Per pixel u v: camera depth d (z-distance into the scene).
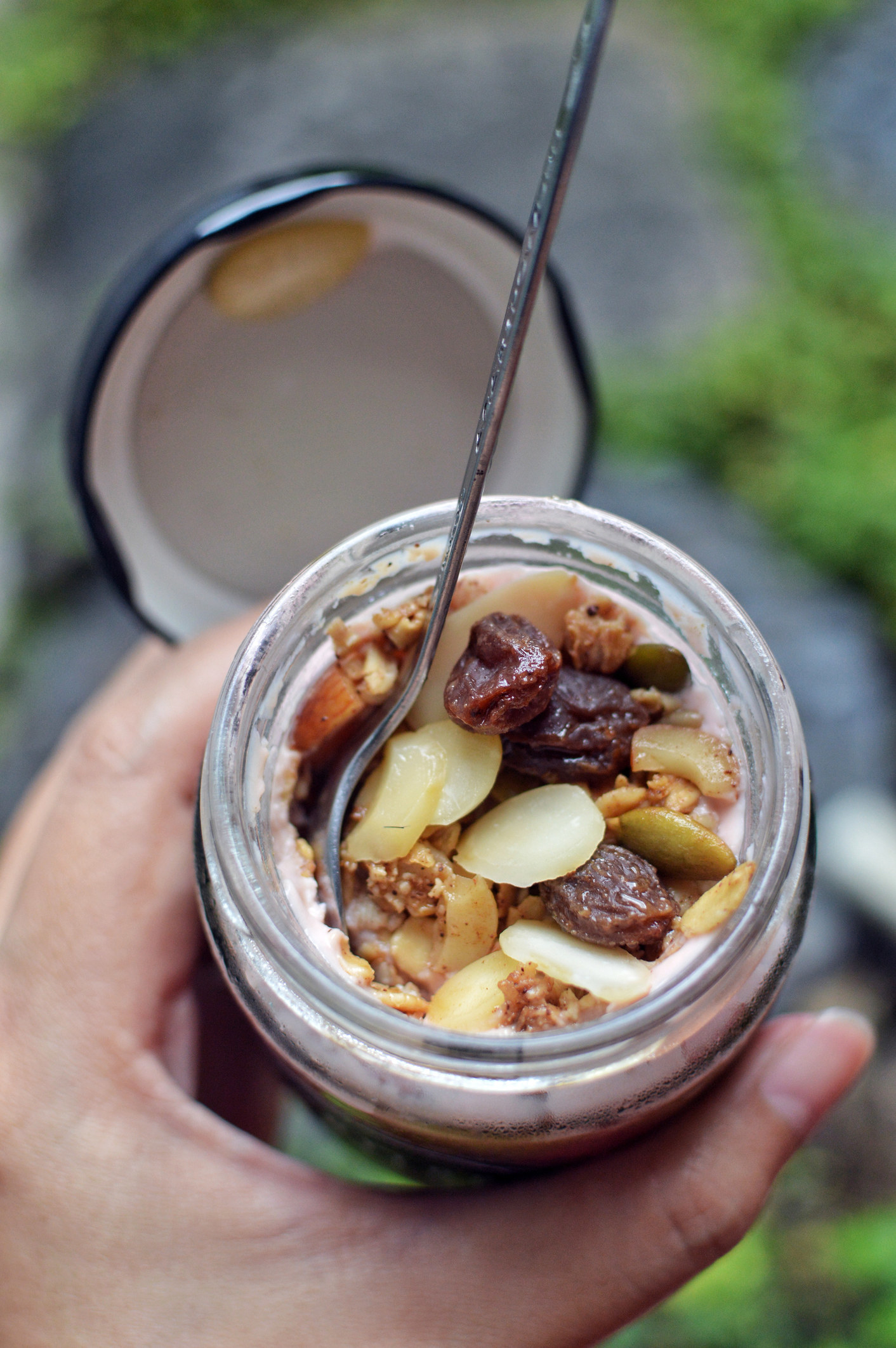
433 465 0.32
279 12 0.67
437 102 0.64
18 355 0.61
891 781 0.49
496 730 0.23
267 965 0.23
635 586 0.24
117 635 0.54
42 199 0.65
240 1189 0.26
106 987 0.27
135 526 0.31
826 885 0.49
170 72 0.66
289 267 0.29
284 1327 0.26
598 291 0.59
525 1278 0.25
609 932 0.22
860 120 0.63
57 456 0.57
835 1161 0.45
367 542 0.23
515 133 0.63
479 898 0.23
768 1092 0.26
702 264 0.60
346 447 0.31
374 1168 0.38
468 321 0.30
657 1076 0.23
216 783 0.22
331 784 0.24
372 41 0.65
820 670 0.50
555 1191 0.26
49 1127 0.27
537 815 0.23
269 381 0.30
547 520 0.24
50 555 0.55
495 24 0.65
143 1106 0.27
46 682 0.53
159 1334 0.26
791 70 0.64
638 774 0.24
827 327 0.57
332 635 0.24
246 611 0.32
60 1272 0.26
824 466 0.54
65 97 0.66
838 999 0.48
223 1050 0.29
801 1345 0.41
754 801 0.23
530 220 0.20
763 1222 0.43
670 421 0.55
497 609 0.24
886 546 0.52
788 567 0.52
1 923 0.31
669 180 0.61
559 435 0.32
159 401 0.30
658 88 0.63
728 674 0.23
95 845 0.28
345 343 0.30
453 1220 0.26
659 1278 0.25
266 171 0.63
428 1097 0.22
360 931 0.24
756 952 0.23
